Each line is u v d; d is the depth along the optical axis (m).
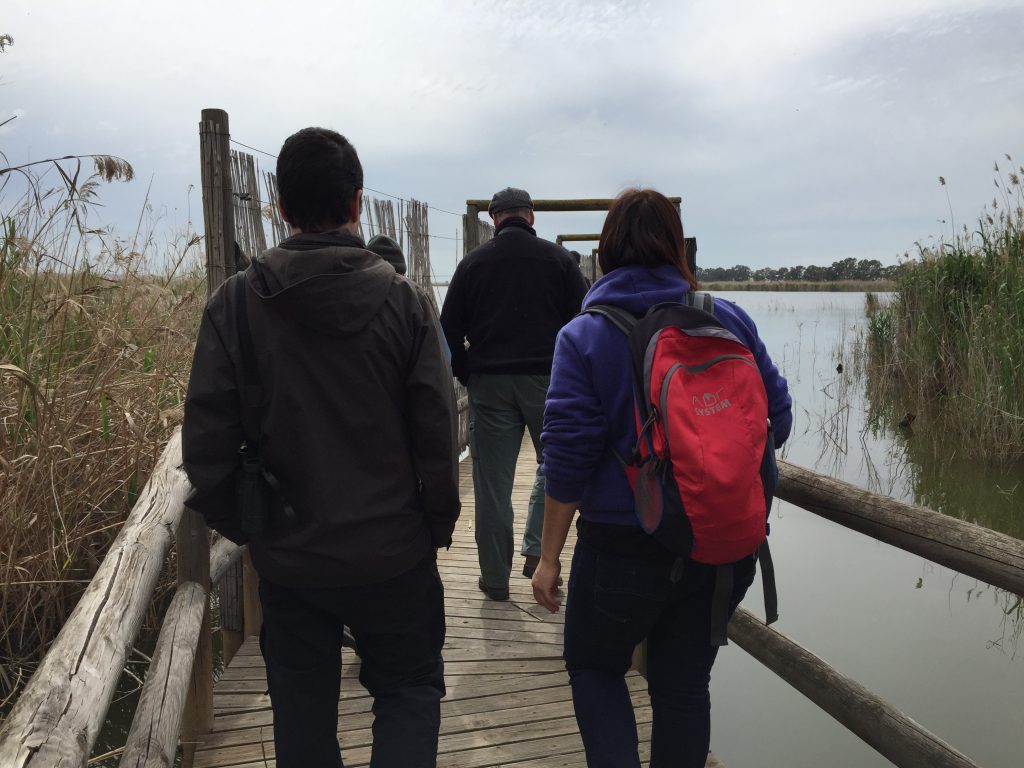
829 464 6.77
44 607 3.02
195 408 1.39
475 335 3.21
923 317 8.12
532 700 2.62
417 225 5.14
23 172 3.15
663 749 1.56
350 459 1.43
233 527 1.50
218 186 2.53
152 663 1.92
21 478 2.91
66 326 3.30
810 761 2.70
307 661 1.50
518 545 4.25
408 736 1.49
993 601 3.97
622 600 1.46
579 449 1.44
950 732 2.71
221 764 2.20
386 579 1.46
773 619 1.54
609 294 1.53
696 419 1.33
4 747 0.98
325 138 1.45
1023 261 7.47
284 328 1.39
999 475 6.30
